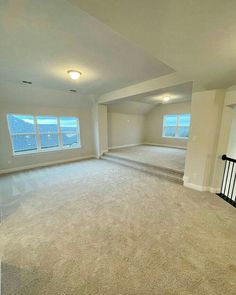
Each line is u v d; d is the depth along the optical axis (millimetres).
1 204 2723
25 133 4828
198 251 1677
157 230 2023
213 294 1240
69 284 1330
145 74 3191
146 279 1369
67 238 1896
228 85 2676
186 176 3473
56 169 4824
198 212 2441
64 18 1501
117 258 1593
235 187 3512
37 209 2561
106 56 2355
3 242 1830
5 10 1381
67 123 5801
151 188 3371
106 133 6363
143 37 1335
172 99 6145
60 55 2324
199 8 970
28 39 1888
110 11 1022
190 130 3320
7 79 3523
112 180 3854
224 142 2977
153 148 7449
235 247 1734
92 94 5336
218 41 1356
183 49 1522
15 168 4664
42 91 4426
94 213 2438
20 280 1362
